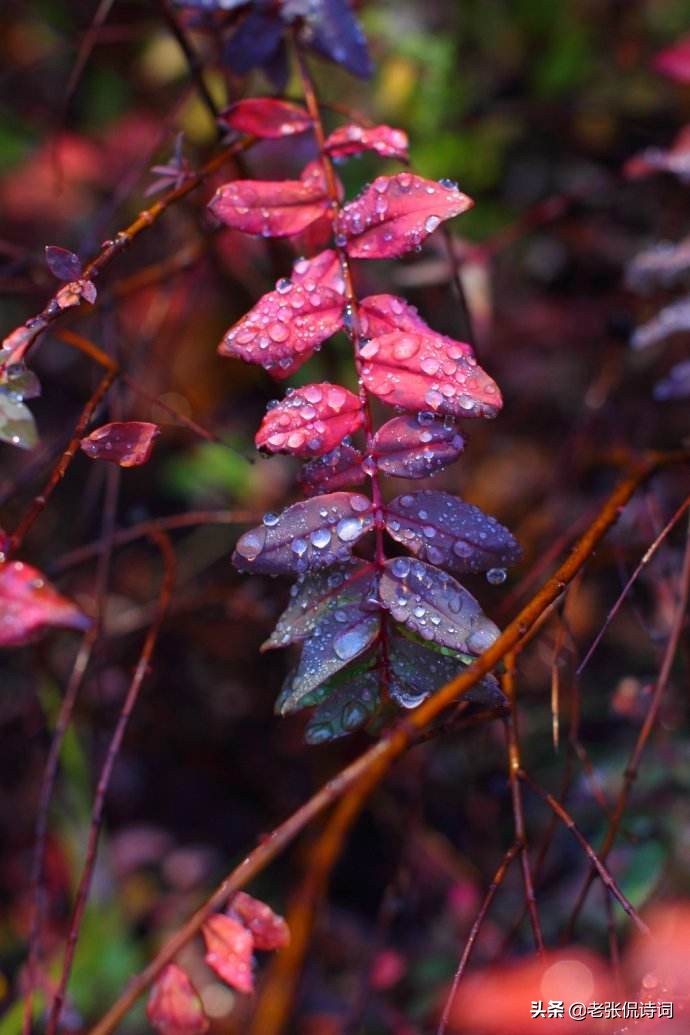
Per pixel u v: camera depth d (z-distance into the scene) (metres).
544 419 0.79
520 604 0.62
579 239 0.81
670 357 0.73
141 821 0.76
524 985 0.47
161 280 0.62
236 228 0.47
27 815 0.70
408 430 0.44
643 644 0.70
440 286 0.69
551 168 0.84
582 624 0.71
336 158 0.49
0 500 0.62
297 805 0.71
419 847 0.65
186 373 0.79
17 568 0.50
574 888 0.61
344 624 0.44
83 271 0.48
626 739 0.65
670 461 0.54
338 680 0.44
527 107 0.85
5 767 0.73
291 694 0.43
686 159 0.58
